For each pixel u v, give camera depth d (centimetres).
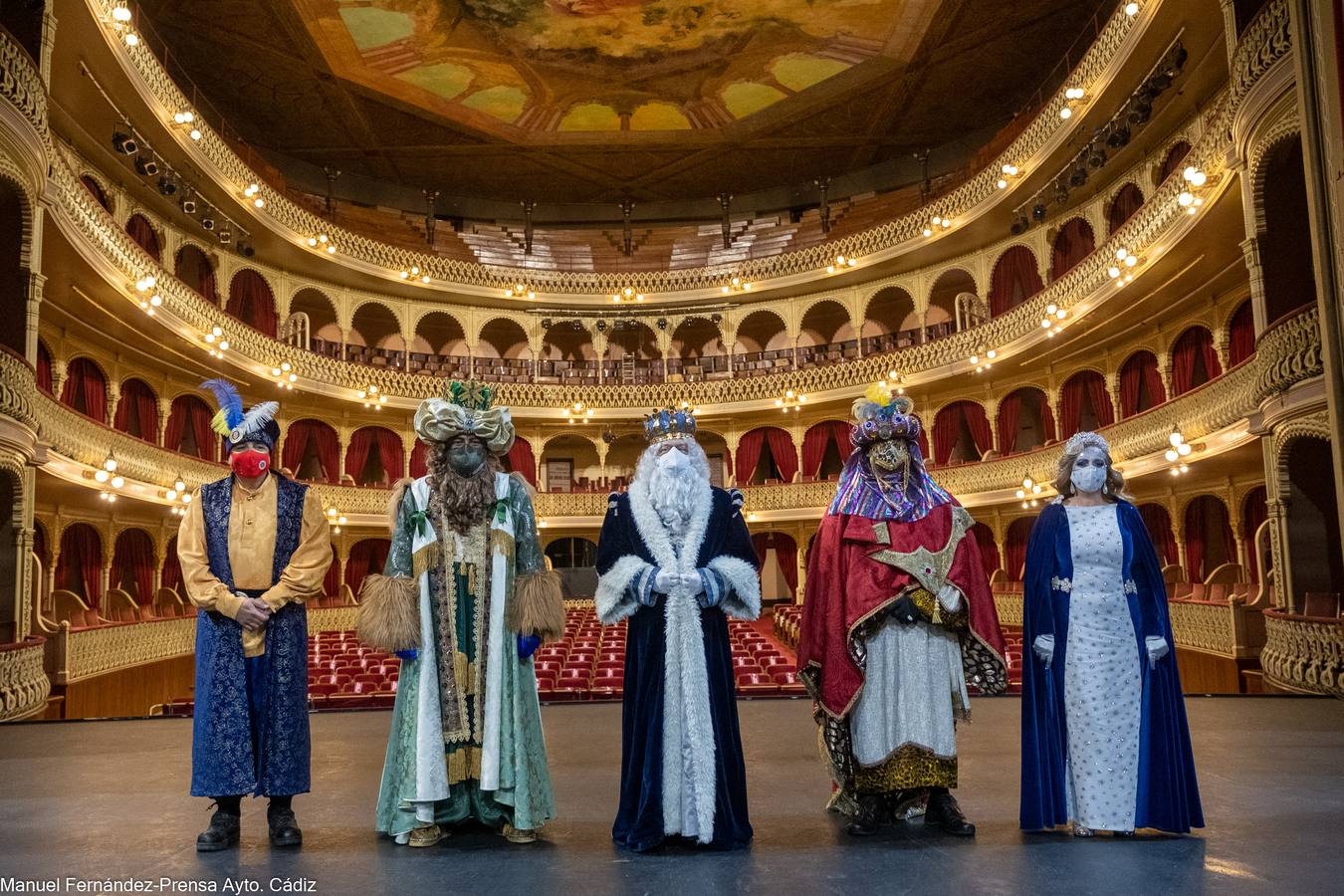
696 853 416
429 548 450
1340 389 592
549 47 2328
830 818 481
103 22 1562
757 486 2884
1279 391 1135
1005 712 862
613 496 476
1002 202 2334
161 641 1764
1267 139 1133
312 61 2361
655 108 2669
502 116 2698
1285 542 1169
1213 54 1644
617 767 633
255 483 452
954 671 468
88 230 1552
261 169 2533
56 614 1780
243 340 2305
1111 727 437
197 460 2109
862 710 457
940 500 479
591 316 3073
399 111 2653
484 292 2958
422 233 3136
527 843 433
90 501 1900
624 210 3234
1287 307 1191
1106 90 1831
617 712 946
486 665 448
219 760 417
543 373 3152
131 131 1836
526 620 448
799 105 2672
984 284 2627
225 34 2228
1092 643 445
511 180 3186
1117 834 434
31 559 1203
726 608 455
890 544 464
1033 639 452
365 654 1523
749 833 432
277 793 424
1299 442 1184
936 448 2742
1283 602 1165
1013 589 2311
